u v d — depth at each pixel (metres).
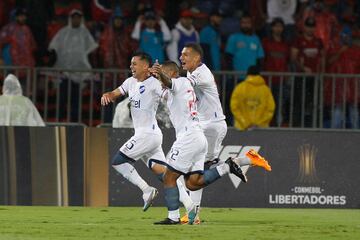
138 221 28.06
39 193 33.97
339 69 44.94
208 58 44.00
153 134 29.31
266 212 32.75
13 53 43.66
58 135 34.12
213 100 27.61
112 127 34.44
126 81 29.67
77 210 32.25
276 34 44.72
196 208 26.88
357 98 41.28
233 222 28.34
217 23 44.53
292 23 46.59
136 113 29.39
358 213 32.97
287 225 27.47
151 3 46.81
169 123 35.19
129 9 46.34
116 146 34.34
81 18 44.22
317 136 35.06
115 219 28.77
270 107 39.84
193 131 25.94
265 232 24.94
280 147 34.88
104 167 34.31
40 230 24.72
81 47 44.03
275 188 34.84
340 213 32.81
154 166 29.73
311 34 44.81
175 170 26.08
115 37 44.12
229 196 34.75
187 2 46.59
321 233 24.95
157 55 43.75
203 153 26.25
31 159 34.00
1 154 34.00
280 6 46.84
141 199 34.44
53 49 43.97
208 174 26.25
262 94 39.75
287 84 41.12
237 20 45.88
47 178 34.03
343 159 35.12
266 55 44.53
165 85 25.78
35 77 40.78
